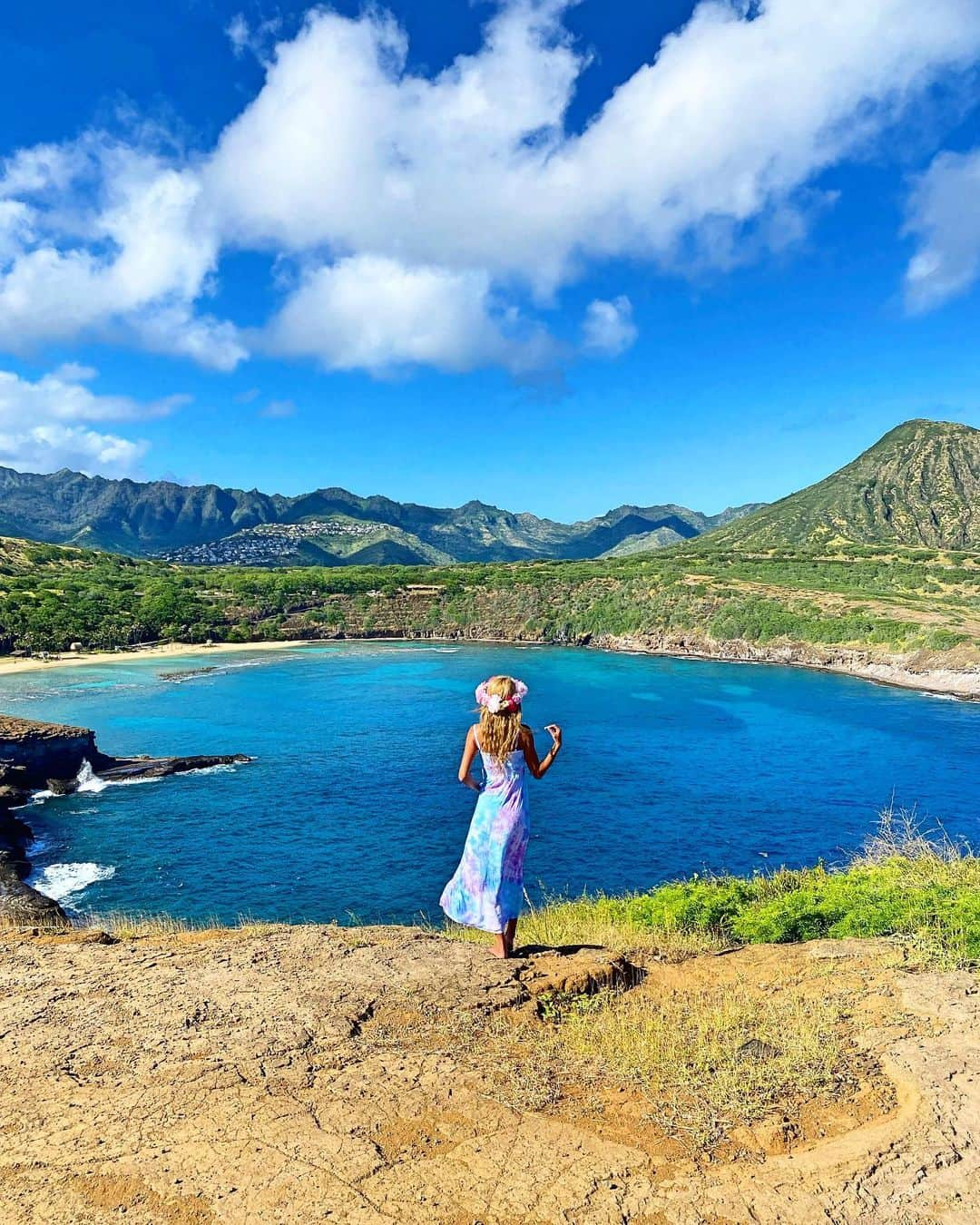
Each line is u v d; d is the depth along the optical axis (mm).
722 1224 3127
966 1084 4094
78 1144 3566
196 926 22859
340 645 113188
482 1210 3145
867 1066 4426
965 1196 3318
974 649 75875
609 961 6191
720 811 35469
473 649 109000
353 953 6137
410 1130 3678
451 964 5922
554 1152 3541
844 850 30625
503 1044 4602
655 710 60844
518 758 6148
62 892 26281
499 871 6090
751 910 9922
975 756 46250
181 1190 3248
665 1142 3656
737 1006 5309
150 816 34500
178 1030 4715
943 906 7980
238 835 31969
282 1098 3920
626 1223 3104
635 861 29422
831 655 87750
